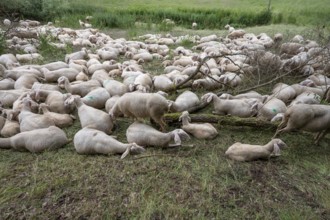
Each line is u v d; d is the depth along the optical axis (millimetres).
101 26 12805
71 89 5570
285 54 7891
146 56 8234
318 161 4090
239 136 4605
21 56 7832
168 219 3156
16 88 5879
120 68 7164
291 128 4262
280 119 4652
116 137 4441
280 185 3633
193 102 5297
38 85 5691
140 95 4371
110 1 16969
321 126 4176
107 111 5051
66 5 14805
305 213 3252
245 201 3391
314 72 6836
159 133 4141
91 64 7410
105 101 5328
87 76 6816
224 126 4828
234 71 6738
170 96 5863
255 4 16844
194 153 4133
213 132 4461
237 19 13961
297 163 4031
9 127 4461
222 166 3898
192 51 9547
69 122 4781
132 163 3883
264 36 10797
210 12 14609
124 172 3736
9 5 13016
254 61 6750
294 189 3586
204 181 3619
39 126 4410
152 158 3982
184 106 5168
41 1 13945
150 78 6199
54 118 4691
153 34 11727
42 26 12336
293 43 8602
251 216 3207
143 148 4078
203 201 3361
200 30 13023
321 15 14016
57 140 4152
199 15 13828
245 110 5051
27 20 12859
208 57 5555
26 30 10242
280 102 5051
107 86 5750
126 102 4418
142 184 3564
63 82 5586
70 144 4297
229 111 5125
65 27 12445
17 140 4074
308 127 4215
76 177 3652
